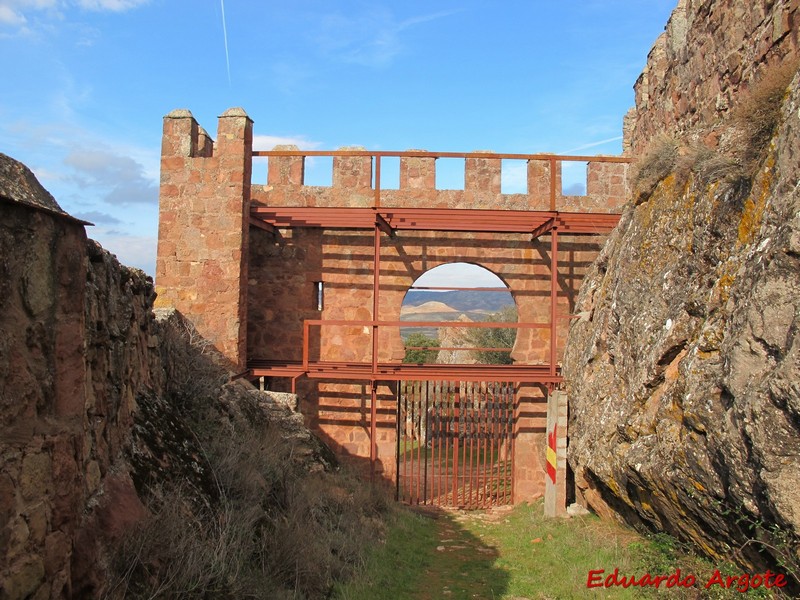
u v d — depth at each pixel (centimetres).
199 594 466
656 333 816
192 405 845
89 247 509
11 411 309
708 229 729
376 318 1227
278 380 1405
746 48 920
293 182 1402
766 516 509
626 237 1021
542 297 1399
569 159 1372
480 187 1405
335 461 1273
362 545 821
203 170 1251
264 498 739
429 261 1393
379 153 1312
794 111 564
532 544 962
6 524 300
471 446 1381
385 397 1383
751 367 525
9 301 308
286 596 568
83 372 378
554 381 1220
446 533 1104
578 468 1048
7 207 305
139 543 446
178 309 1234
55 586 345
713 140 934
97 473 462
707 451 593
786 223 520
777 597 533
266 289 1402
